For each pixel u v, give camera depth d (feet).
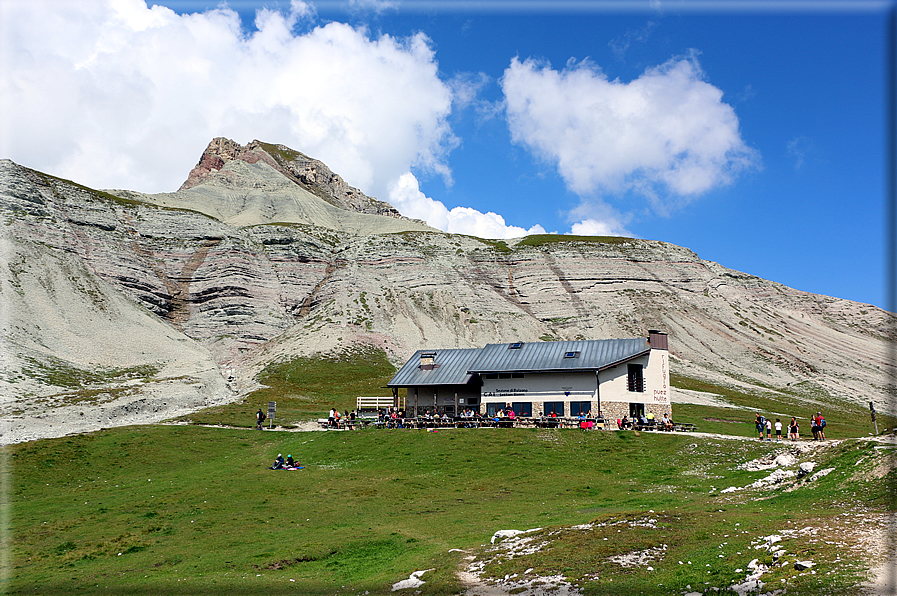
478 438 177.37
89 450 178.29
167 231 590.96
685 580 58.49
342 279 589.73
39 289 401.70
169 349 408.05
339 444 182.09
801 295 643.45
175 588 73.87
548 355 218.38
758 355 504.02
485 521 101.14
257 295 547.08
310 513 112.68
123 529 106.42
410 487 135.23
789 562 58.08
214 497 127.54
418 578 69.15
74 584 78.38
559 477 140.67
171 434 201.57
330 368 416.46
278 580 75.00
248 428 223.71
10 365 290.76
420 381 228.84
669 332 541.34
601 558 66.64
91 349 361.51
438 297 578.66
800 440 167.12
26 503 129.29
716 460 147.54
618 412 200.34
